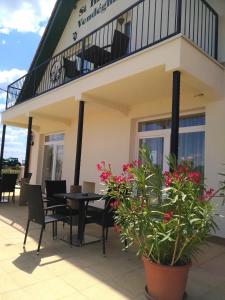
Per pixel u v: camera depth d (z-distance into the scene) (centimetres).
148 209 254
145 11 622
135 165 287
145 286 264
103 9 758
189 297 255
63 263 326
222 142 464
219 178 461
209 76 434
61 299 244
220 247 414
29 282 274
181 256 252
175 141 371
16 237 422
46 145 1006
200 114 517
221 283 287
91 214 418
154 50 401
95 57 606
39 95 696
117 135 661
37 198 367
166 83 464
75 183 538
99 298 248
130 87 492
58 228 484
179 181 250
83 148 763
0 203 724
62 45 930
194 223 236
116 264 328
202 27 510
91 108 661
